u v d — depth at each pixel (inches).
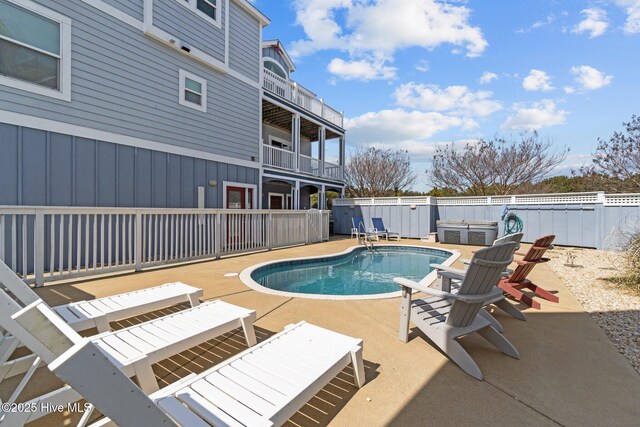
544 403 77.9
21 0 212.5
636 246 203.9
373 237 526.0
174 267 240.4
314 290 226.7
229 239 304.0
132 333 89.5
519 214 451.2
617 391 83.6
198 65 339.9
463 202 501.7
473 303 95.7
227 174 377.7
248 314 105.8
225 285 184.5
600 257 322.3
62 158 234.5
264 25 433.7
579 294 180.9
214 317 103.3
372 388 83.4
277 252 334.3
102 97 257.4
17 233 211.6
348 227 593.0
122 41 270.2
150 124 293.4
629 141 502.9
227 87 376.2
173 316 104.0
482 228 427.8
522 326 131.0
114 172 266.2
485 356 103.0
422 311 112.8
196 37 332.5
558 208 420.8
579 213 404.5
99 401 39.7
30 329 48.5
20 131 214.7
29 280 176.2
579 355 104.3
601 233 383.9
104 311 108.5
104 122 259.0
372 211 565.0
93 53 251.1
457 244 445.1
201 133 344.2
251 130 412.5
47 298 155.5
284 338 89.7
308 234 426.3
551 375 91.3
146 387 74.4
